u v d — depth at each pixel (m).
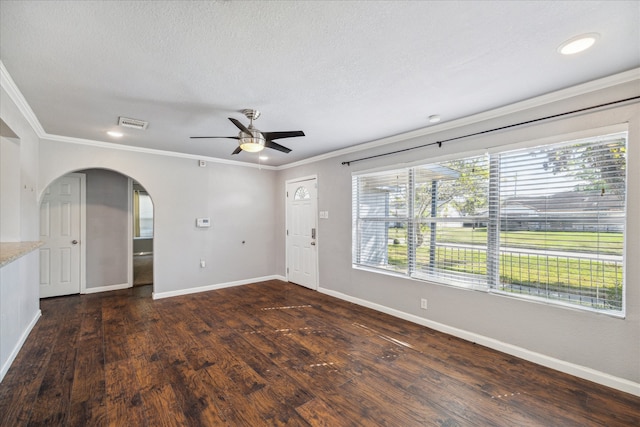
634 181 2.08
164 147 4.26
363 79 2.19
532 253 2.60
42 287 4.46
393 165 3.71
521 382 2.26
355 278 4.25
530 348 2.58
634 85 2.07
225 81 2.21
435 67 2.03
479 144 2.92
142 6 1.41
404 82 2.24
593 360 2.25
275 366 2.51
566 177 2.41
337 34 1.65
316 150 4.47
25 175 2.99
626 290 2.12
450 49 1.81
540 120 2.51
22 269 2.86
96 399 2.05
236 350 2.80
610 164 2.20
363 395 2.11
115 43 1.71
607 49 1.80
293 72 2.08
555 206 2.47
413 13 1.47
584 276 2.33
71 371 2.40
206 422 1.84
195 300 4.42
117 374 2.37
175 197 4.66
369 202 4.09
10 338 2.49
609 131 2.17
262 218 5.71
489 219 2.86
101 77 2.12
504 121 2.74
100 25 1.55
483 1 1.39
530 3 1.41
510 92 2.42
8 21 1.50
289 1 1.38
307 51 1.82
